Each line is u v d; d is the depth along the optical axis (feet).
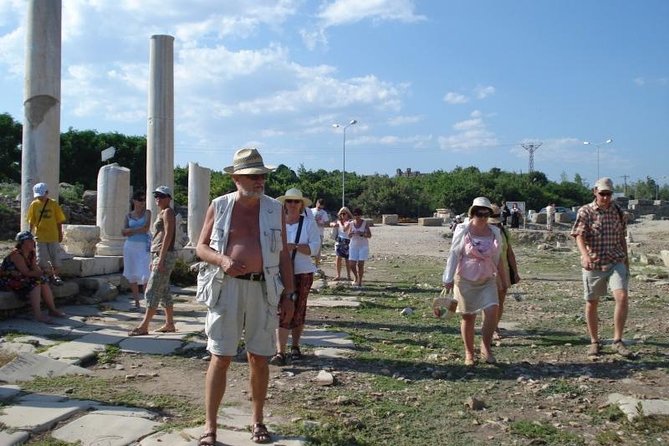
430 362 24.44
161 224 28.17
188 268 45.50
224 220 15.24
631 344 27.76
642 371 23.40
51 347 25.02
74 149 151.43
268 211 15.49
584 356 25.67
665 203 206.18
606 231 25.40
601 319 34.09
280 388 20.66
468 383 21.80
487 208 23.71
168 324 28.45
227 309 14.89
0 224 81.76
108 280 38.32
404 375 22.74
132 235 34.68
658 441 16.83
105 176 43.32
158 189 28.40
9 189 104.27
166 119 50.01
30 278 29.76
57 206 34.22
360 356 25.14
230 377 21.94
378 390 20.86
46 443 15.53
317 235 24.34
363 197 205.98
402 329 31.14
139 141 159.84
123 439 15.79
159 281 27.76
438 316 24.06
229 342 14.89
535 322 33.42
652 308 37.68
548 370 23.52
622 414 18.67
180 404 18.72
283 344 23.73
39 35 33.83
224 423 16.87
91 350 24.66
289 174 213.87
